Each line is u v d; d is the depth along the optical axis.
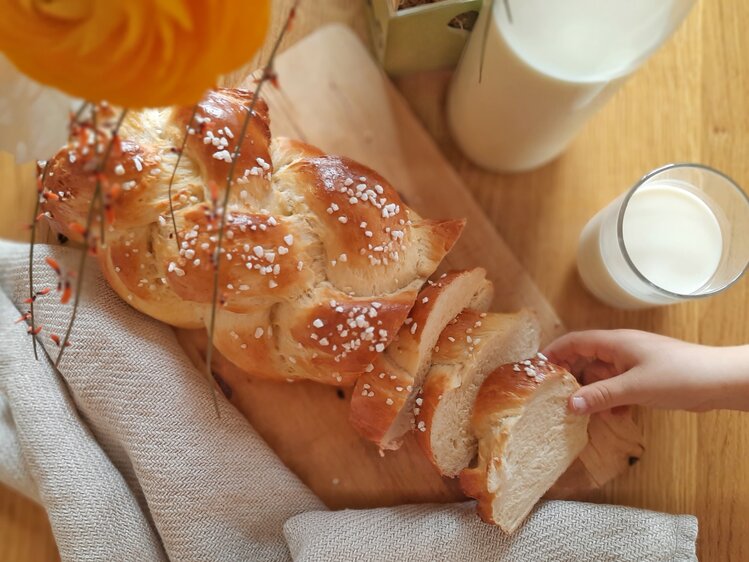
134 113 0.28
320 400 0.34
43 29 0.16
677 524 0.32
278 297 0.29
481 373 0.33
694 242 0.33
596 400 0.32
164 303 0.31
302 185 0.29
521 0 0.25
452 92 0.35
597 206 0.36
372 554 0.31
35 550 0.35
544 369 0.32
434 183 0.36
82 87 0.17
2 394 0.35
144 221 0.29
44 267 0.32
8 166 0.35
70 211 0.29
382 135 0.36
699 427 0.35
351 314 0.29
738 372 0.31
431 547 0.31
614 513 0.32
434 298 0.30
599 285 0.34
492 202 0.36
